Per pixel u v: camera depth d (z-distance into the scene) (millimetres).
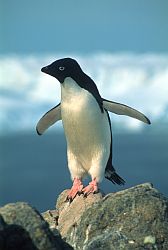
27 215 7773
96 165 12031
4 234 7617
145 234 9234
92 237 9375
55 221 11281
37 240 7664
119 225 9359
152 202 9492
